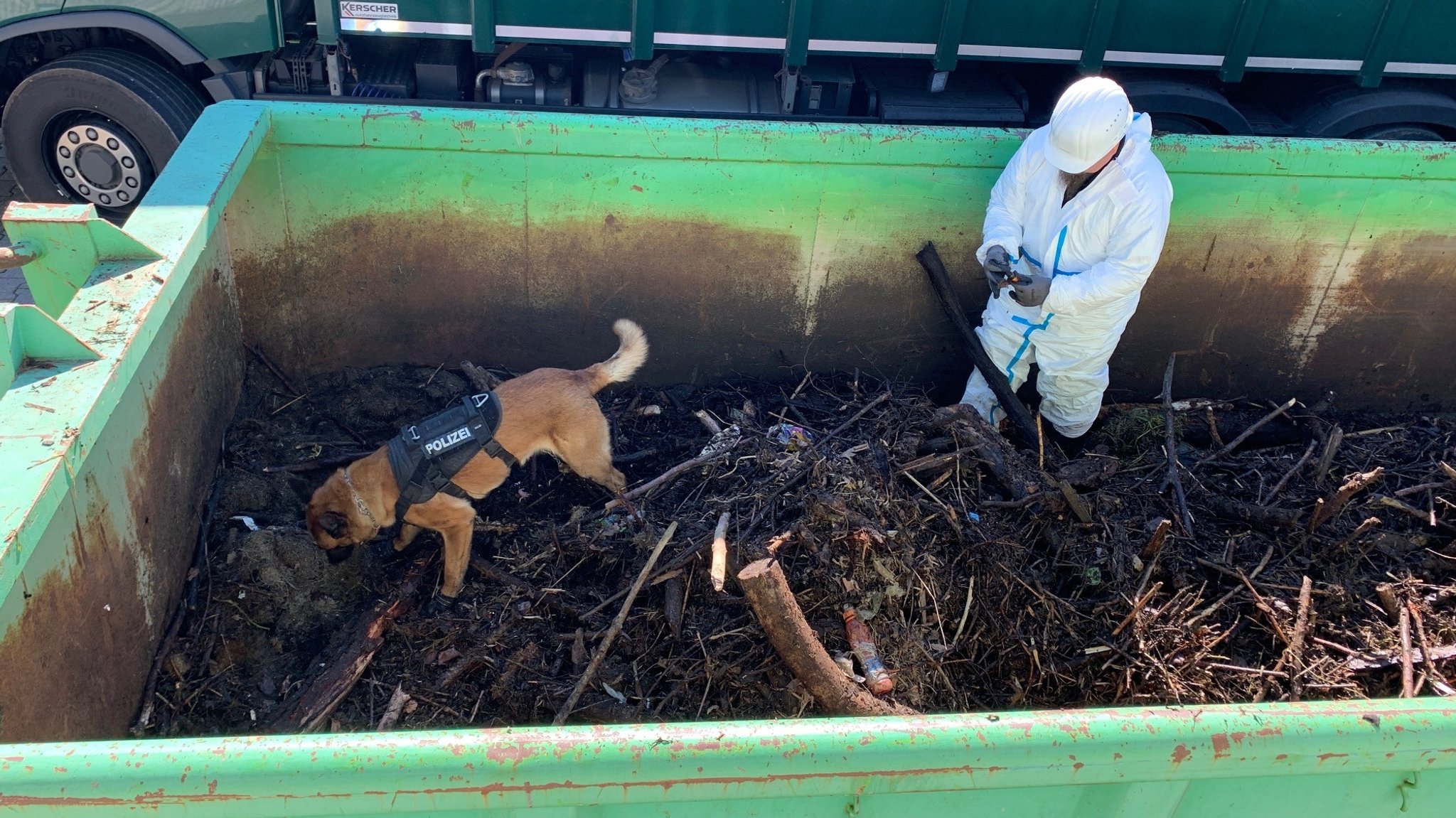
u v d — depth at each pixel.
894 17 5.35
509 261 4.77
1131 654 3.66
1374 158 4.65
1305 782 2.15
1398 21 5.52
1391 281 5.05
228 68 5.51
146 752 1.77
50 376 2.72
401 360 5.00
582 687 3.42
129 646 3.19
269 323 4.69
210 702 3.42
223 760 1.76
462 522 3.81
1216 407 5.29
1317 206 4.79
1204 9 5.41
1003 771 1.95
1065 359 4.57
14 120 5.80
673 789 1.88
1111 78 5.81
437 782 1.81
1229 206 4.76
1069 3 5.36
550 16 5.24
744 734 1.89
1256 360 5.31
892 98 5.75
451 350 5.01
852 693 3.08
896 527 3.85
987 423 4.55
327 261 4.64
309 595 3.82
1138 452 4.86
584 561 3.98
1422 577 4.14
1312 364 5.35
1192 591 4.00
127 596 3.18
